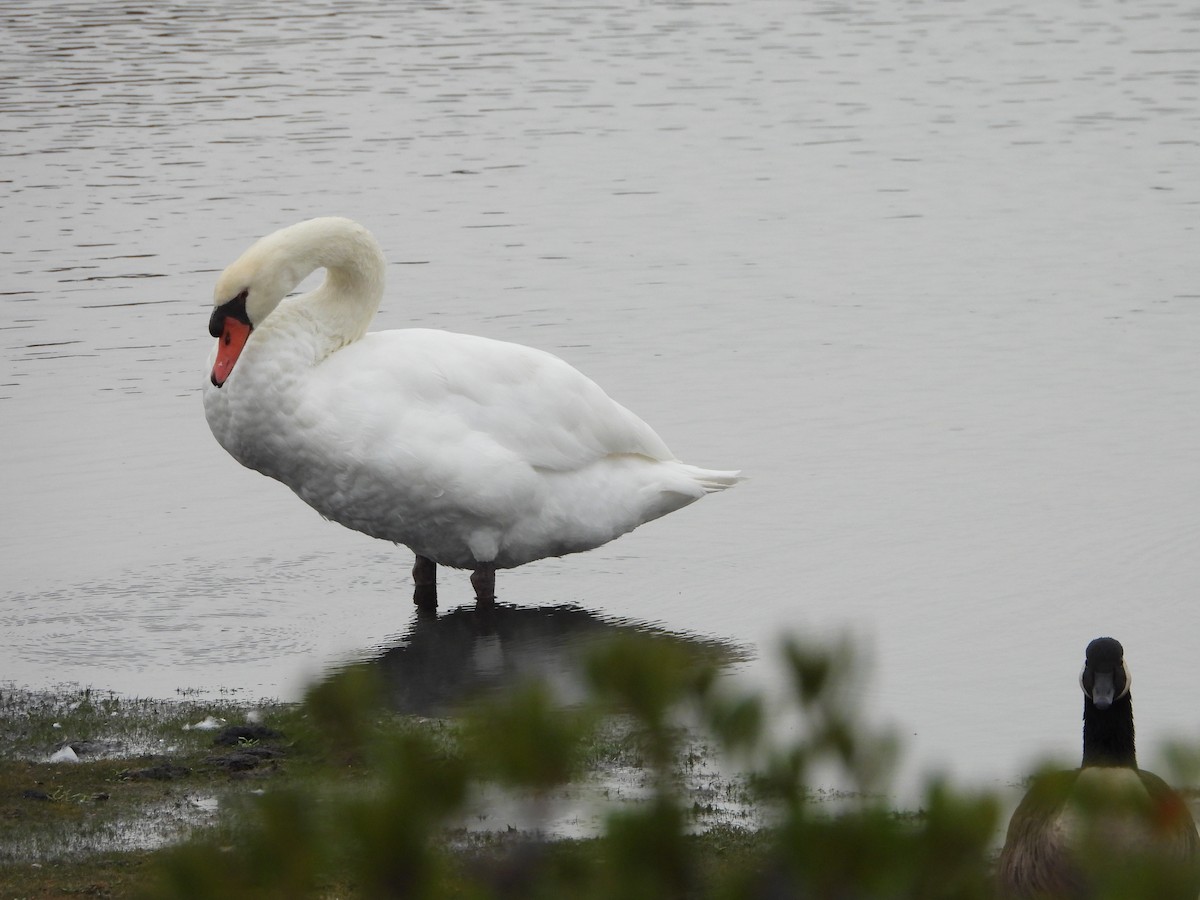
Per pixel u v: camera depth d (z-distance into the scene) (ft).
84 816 32.71
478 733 16.84
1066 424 59.11
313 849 16.78
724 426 59.52
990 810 16.07
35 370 66.54
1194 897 20.98
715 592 46.19
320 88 123.54
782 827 16.57
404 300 75.10
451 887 28.17
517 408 44.09
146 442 59.00
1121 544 48.60
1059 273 78.95
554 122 113.09
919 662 41.19
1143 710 38.47
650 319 72.43
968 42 140.87
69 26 146.72
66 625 44.34
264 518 52.90
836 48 138.72
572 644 42.60
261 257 43.78
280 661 41.91
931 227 87.56
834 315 72.90
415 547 44.98
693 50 138.21
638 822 16.07
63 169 100.17
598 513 45.21
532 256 82.38
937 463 55.62
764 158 103.19
